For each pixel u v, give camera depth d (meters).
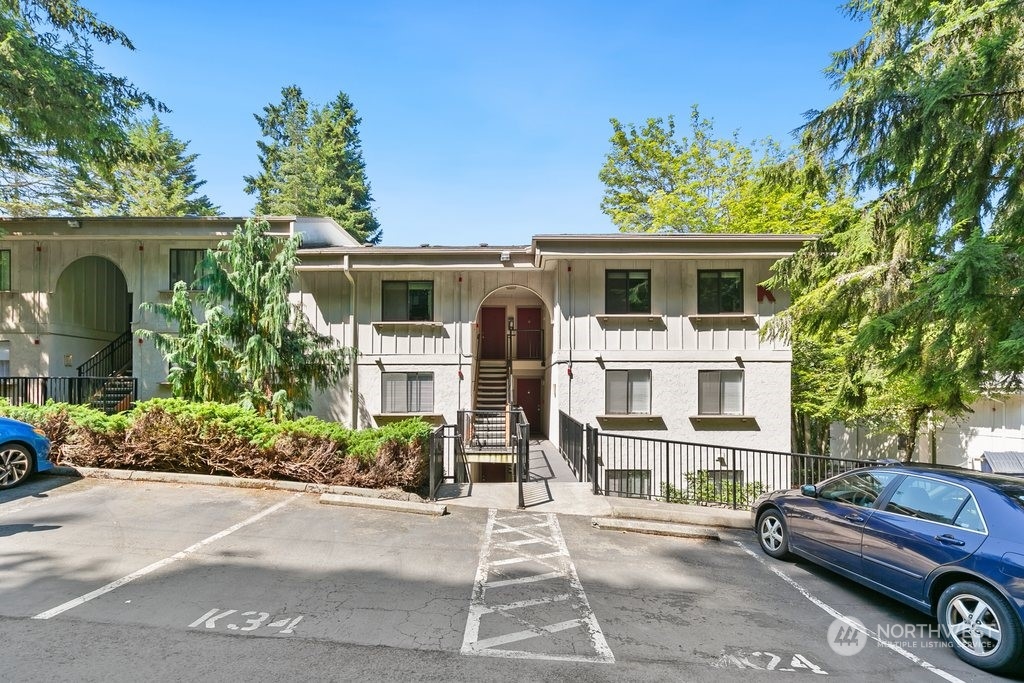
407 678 3.89
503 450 12.25
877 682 4.12
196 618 4.71
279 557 6.32
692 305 15.72
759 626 5.06
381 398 16.42
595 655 4.37
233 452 9.59
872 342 9.88
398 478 9.31
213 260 13.47
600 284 15.75
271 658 4.09
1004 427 17.95
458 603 5.32
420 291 16.78
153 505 8.10
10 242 16.50
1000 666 4.21
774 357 15.64
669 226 27.27
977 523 4.73
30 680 3.68
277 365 13.53
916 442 21.98
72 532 6.84
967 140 8.41
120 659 3.99
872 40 11.83
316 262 16.06
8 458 8.73
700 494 13.06
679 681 4.01
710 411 15.63
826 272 12.30
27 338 16.39
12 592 5.11
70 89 13.48
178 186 40.38
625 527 8.20
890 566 5.33
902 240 10.09
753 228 23.55
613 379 15.65
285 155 44.56
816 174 11.13
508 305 21.27
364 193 47.00
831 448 25.38
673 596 5.75
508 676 3.98
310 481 9.45
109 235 15.74
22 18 13.50
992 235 9.06
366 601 5.25
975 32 8.42
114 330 19.44
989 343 8.40
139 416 9.89
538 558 6.80
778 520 7.18
